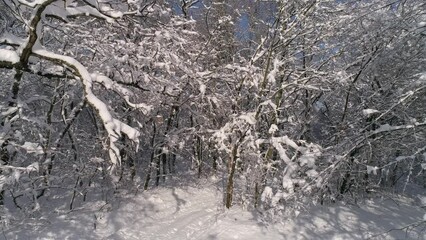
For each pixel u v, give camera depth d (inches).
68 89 394.9
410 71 405.4
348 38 406.9
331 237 318.3
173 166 613.3
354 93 449.4
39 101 436.5
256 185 376.5
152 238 343.6
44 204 419.2
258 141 358.9
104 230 353.4
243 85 431.8
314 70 392.2
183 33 398.0
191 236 341.4
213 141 438.9
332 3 400.8
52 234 324.2
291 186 310.5
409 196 524.7
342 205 400.8
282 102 427.5
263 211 363.9
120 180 456.4
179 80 388.5
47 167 381.4
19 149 307.3
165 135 463.8
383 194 453.1
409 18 329.1
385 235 327.9
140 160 564.7
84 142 443.8
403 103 313.9
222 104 430.0
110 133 212.7
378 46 376.2
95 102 220.7
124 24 333.4
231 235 318.3
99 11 260.7
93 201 435.8
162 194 458.9
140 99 399.9
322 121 532.7
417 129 321.1
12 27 331.0
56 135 438.9
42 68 287.1
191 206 430.0
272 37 374.3
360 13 354.6
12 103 315.0
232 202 400.5
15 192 327.3
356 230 333.4
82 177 408.2
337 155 315.6
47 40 390.6
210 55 474.3
